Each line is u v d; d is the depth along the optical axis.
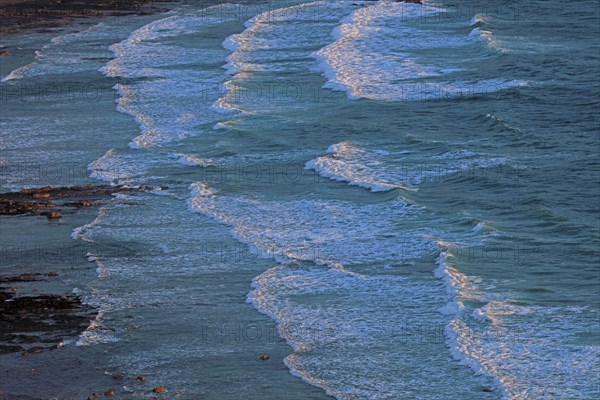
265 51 98.25
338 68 88.94
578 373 36.19
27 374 37.69
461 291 43.56
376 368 37.56
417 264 47.34
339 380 36.78
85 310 43.44
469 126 72.38
